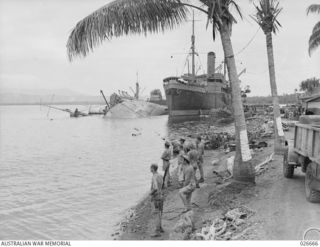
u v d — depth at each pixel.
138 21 9.38
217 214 8.83
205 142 24.59
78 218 11.33
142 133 45.34
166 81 77.00
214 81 85.56
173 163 19.81
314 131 8.30
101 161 23.58
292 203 8.55
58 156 26.86
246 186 10.38
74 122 79.88
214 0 10.20
